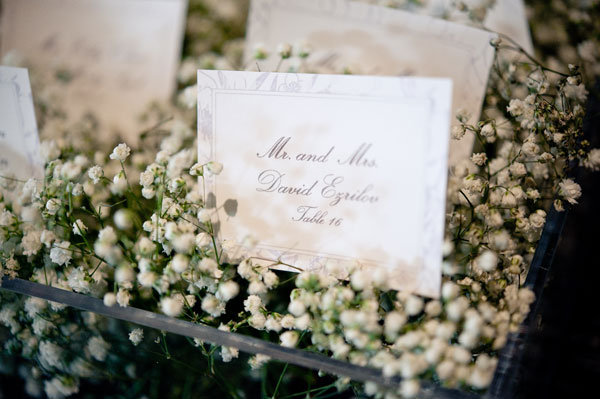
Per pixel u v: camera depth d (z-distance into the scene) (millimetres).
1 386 254
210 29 352
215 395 245
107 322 243
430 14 314
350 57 296
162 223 236
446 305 218
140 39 348
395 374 218
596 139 259
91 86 341
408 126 218
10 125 253
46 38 348
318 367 227
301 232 236
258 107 230
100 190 271
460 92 279
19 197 252
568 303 253
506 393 224
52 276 254
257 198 238
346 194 229
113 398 250
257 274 234
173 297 237
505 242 227
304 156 230
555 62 301
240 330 247
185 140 304
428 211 221
